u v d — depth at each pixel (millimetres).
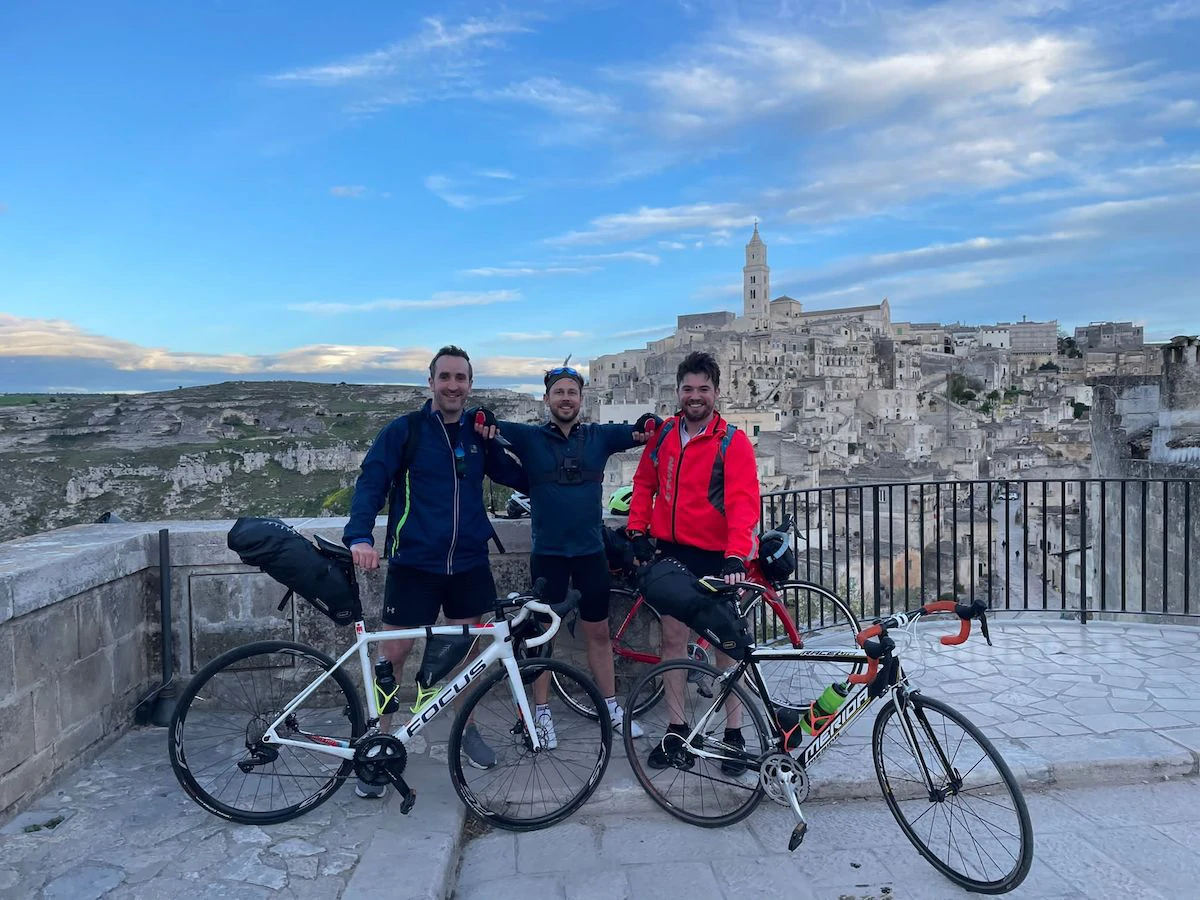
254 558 3527
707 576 3984
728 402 104438
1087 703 5090
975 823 3305
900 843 3580
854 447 84875
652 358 125812
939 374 141625
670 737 3820
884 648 3391
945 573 20312
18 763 3600
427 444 3945
